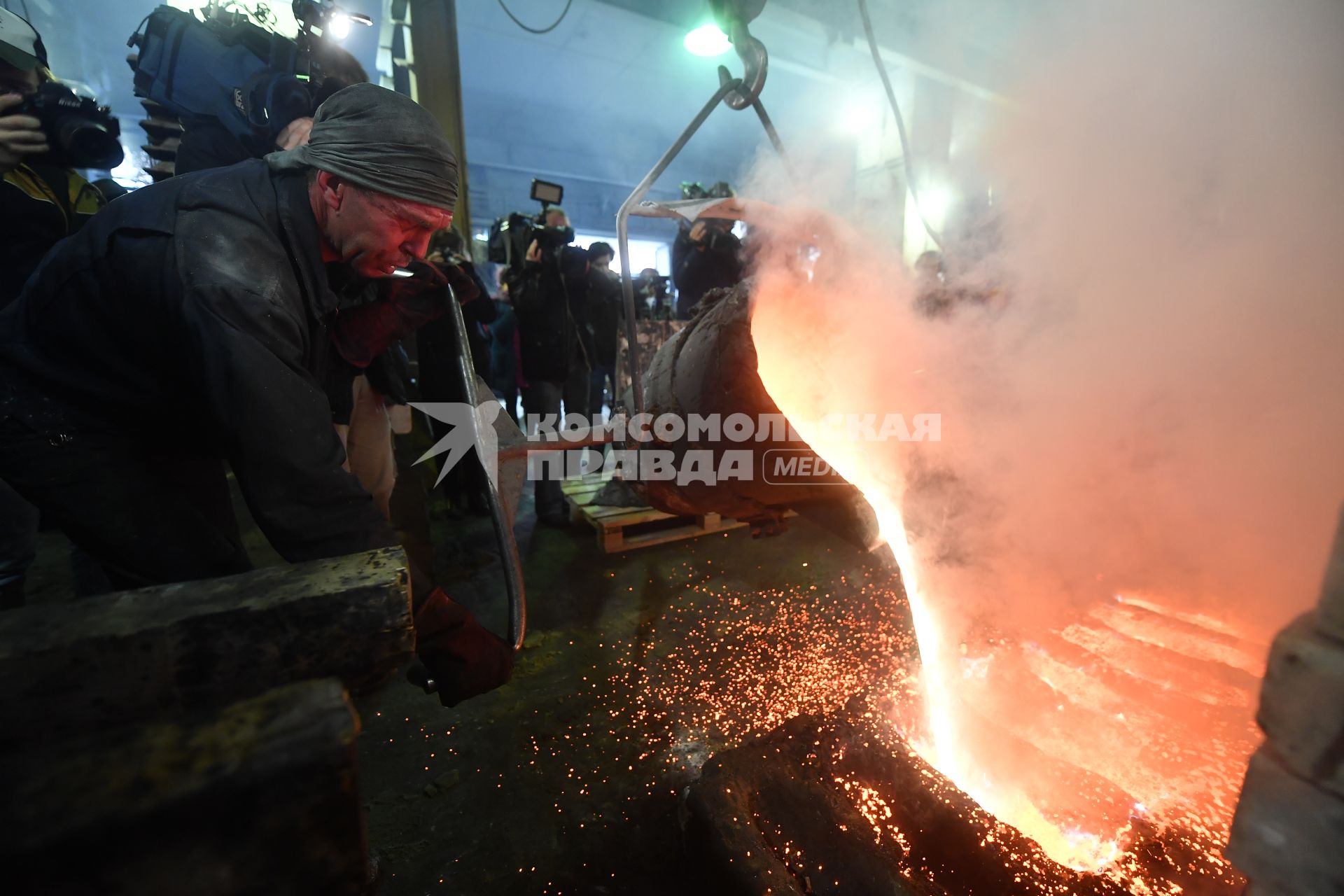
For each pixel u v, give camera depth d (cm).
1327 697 47
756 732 196
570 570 321
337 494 105
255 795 42
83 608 64
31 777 41
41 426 120
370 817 167
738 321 125
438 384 352
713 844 112
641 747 192
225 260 102
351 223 114
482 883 149
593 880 149
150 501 130
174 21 199
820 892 103
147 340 114
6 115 174
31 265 190
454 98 508
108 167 189
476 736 197
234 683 66
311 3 236
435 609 107
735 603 282
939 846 114
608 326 505
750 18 142
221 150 204
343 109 110
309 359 124
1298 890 51
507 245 398
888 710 156
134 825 40
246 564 151
